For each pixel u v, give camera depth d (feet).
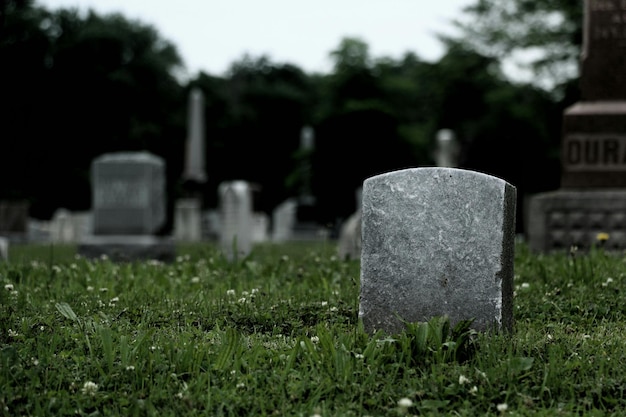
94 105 173.06
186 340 17.11
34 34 164.14
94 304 21.86
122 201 51.57
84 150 173.68
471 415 13.26
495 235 17.12
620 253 36.35
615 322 20.06
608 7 39.11
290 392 14.08
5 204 103.86
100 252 50.44
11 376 14.52
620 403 13.98
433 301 17.43
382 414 13.50
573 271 25.49
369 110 172.45
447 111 150.20
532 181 130.21
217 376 15.10
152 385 14.47
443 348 16.08
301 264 34.06
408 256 17.62
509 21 127.34
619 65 38.96
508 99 135.23
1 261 34.53
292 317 20.26
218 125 203.62
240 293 23.94
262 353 16.30
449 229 17.39
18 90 162.09
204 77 206.28
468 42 141.28
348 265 31.37
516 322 19.79
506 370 14.87
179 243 81.71
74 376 14.97
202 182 123.24
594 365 15.47
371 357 15.46
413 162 173.88
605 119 38.58
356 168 172.14
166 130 187.21
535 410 13.46
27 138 164.04
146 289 24.77
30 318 19.43
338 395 14.01
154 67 187.62
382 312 17.79
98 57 177.88
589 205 38.19
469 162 116.16
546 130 134.62
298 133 213.05
